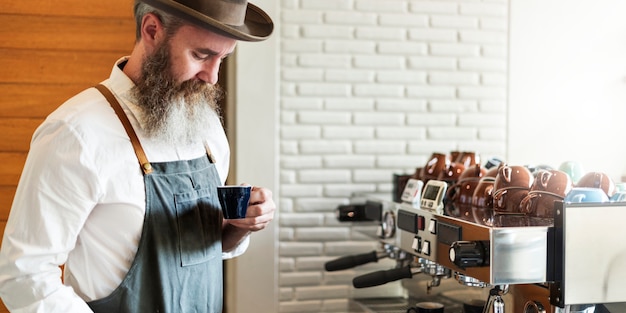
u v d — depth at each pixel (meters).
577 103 3.95
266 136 3.66
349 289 3.76
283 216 3.72
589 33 3.95
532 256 2.08
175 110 2.00
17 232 1.87
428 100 3.83
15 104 3.49
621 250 2.10
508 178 2.50
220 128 2.37
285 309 3.72
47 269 1.87
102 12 3.54
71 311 1.86
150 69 1.99
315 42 3.71
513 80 3.90
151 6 1.93
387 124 3.80
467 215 2.45
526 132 3.92
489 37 3.87
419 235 2.60
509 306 2.38
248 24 2.13
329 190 3.75
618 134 3.99
